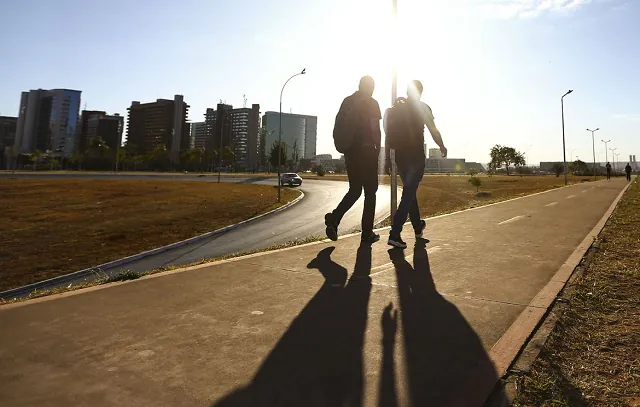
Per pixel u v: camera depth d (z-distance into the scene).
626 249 5.24
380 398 1.77
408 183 5.39
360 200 33.91
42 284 11.35
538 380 1.97
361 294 3.32
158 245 16.67
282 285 3.57
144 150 176.62
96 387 1.84
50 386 1.84
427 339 2.42
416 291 3.41
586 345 2.44
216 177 87.00
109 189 45.00
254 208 28.09
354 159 5.52
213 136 193.00
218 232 19.06
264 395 1.80
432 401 1.75
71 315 2.77
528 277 3.86
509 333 2.49
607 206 11.91
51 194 38.31
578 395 1.88
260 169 180.25
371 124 5.49
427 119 5.22
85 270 12.51
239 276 3.87
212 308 2.96
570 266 4.25
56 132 195.75
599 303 3.17
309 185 56.50
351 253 4.99
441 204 28.31
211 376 1.97
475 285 3.59
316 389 1.85
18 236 18.19
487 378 1.95
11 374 1.95
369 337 2.46
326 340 2.41
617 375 2.08
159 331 2.52
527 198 16.08
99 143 143.25
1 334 2.43
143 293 3.31
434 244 5.62
